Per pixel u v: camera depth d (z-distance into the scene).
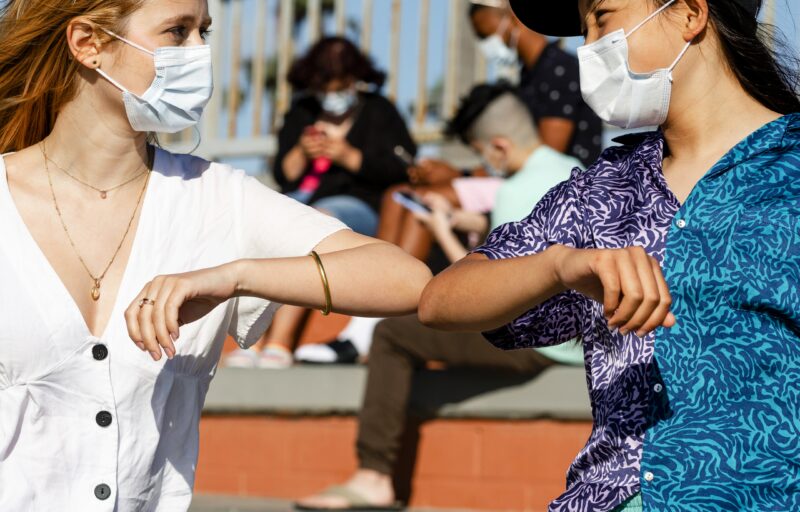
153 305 2.45
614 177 2.56
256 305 2.77
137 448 2.59
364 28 7.64
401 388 5.36
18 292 2.56
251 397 5.86
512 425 5.33
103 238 2.66
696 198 2.38
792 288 2.28
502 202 5.67
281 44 7.89
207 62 2.66
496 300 2.34
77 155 2.67
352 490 5.34
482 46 6.56
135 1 2.61
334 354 6.17
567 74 6.19
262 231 2.76
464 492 5.38
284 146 6.92
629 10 2.49
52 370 2.55
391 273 2.64
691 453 2.27
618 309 2.07
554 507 2.42
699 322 2.32
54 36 2.65
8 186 2.65
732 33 2.48
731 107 2.49
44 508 2.54
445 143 7.38
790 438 2.25
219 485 5.93
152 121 2.66
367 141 6.63
